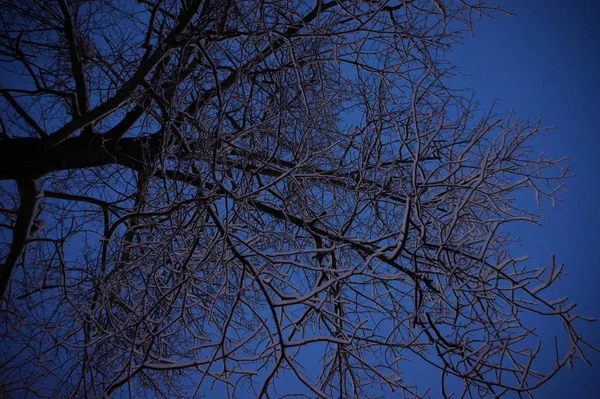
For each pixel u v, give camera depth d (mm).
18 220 5250
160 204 5789
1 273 5137
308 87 5945
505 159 5434
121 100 4918
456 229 6027
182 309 4953
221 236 5168
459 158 5371
